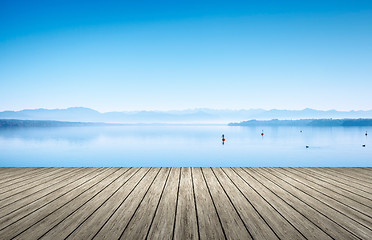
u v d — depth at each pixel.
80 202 2.13
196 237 1.49
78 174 3.33
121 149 14.64
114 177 3.14
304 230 1.58
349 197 2.28
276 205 2.06
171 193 2.42
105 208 1.98
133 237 1.49
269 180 2.98
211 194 2.39
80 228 1.60
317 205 2.06
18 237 1.47
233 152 13.03
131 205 2.06
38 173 3.40
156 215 1.84
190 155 12.02
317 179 3.04
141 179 3.03
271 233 1.54
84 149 14.59
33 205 2.04
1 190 2.51
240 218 1.79
